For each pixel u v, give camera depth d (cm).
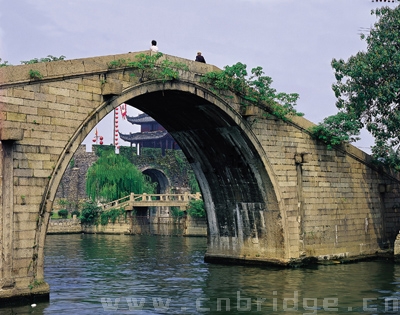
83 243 4956
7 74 1962
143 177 7106
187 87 2594
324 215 3195
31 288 2023
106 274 2881
